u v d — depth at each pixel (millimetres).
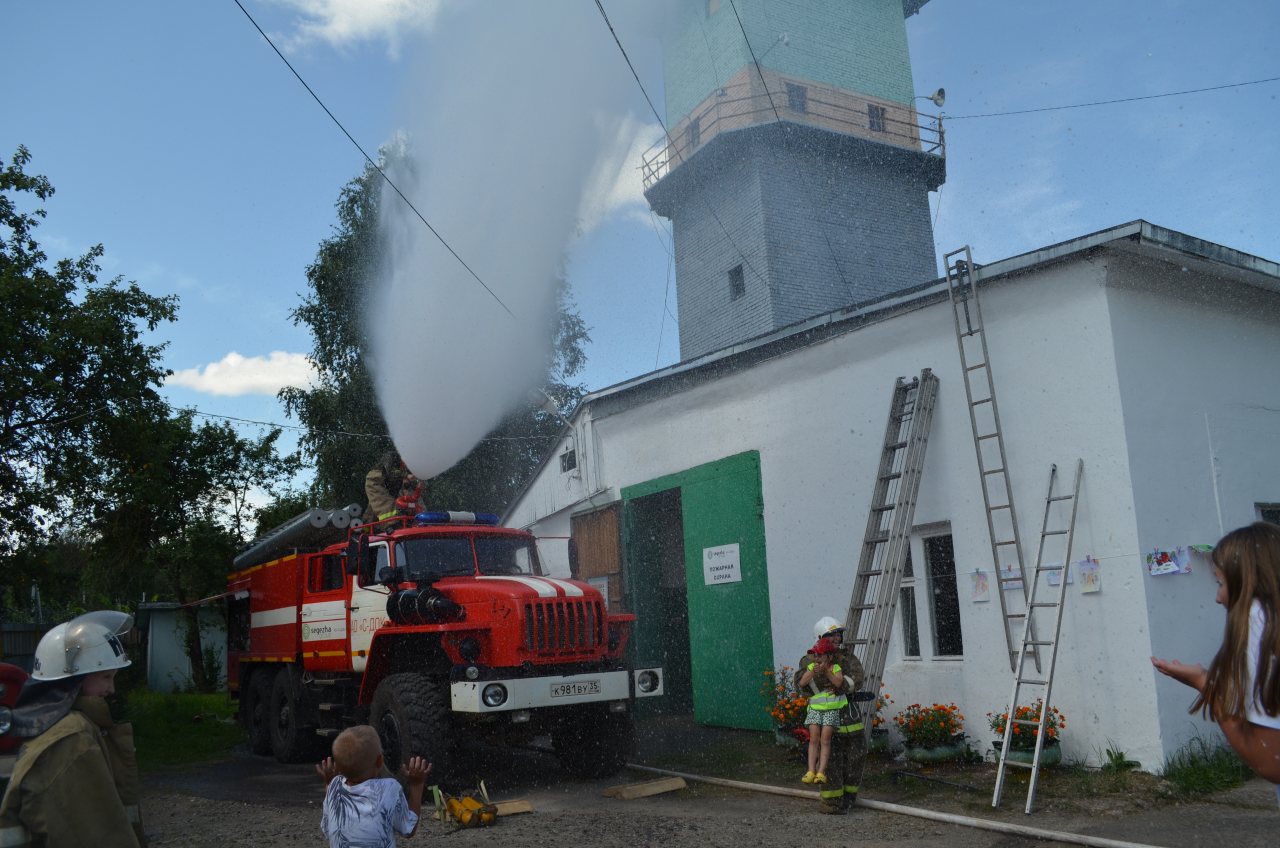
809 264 21766
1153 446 7484
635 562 12688
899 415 8969
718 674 11070
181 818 7734
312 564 10516
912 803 6855
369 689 8789
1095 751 7266
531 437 19234
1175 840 5465
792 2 22797
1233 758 7078
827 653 6941
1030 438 7953
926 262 23312
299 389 19531
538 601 8000
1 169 14734
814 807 7000
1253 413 8414
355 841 3469
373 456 18672
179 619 30172
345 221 19125
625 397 12969
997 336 8305
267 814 7723
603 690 8086
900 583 8266
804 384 10227
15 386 13406
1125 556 7238
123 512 15820
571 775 8789
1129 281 7699
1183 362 7930
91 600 30562
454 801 7062
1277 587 2371
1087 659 7391
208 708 19531
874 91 23297
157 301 15430
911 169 23516
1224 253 7766
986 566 8164
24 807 2623
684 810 7141
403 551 8914
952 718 8078
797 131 21750
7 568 14977
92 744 2736
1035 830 5840
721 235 22953
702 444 11641
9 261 14523
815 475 9969
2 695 5605
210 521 25266
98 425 14750
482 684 7496
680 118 23766
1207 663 7328
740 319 22031
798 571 10055
